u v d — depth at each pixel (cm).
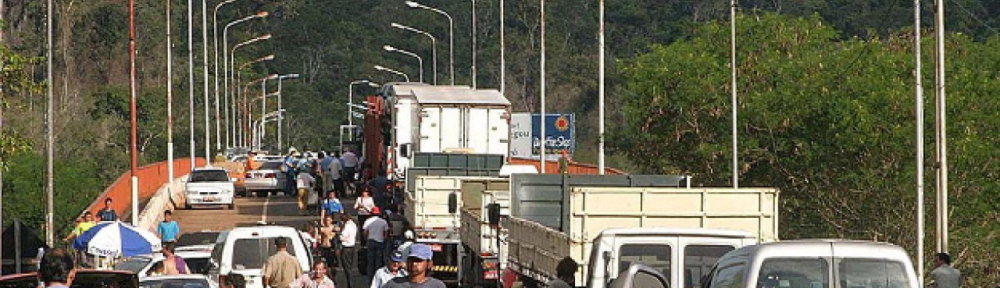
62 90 11831
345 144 8888
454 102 5900
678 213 2955
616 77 13888
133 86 5266
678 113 5572
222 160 9462
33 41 11519
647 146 5731
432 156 5609
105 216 4481
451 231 4322
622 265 2508
